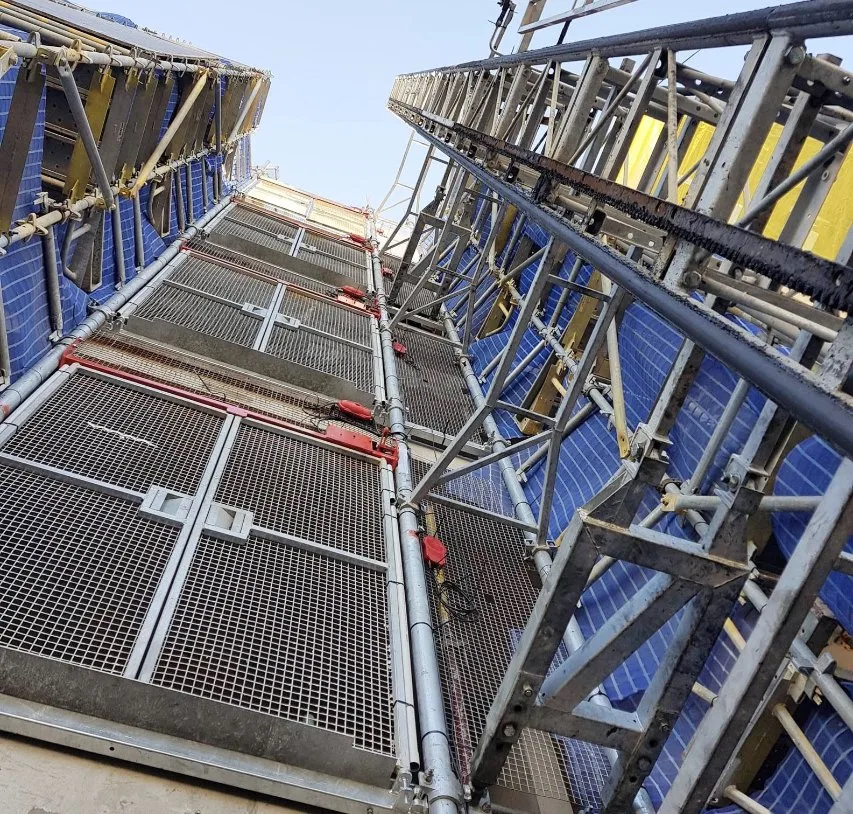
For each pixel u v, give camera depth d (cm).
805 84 235
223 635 303
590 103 359
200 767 254
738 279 227
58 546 316
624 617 241
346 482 453
